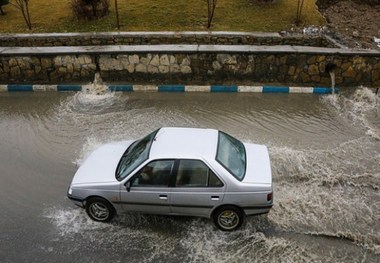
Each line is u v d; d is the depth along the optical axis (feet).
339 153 28.94
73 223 22.77
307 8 54.39
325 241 21.06
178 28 49.08
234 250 20.52
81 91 40.11
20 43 47.50
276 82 39.99
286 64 39.14
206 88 39.47
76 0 51.96
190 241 21.20
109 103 37.60
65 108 36.81
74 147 30.45
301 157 28.35
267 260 19.86
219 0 56.65
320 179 25.96
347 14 56.29
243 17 51.75
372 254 20.25
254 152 23.59
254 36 45.98
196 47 40.01
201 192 20.65
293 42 46.11
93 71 40.50
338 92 38.81
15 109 36.88
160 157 20.99
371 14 56.18
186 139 22.40
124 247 20.94
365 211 23.18
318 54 38.34
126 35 46.65
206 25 49.57
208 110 35.88
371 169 27.09
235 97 38.34
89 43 47.21
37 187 26.09
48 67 40.42
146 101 37.83
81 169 23.21
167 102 37.55
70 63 40.19
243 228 21.93
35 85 40.52
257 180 20.85
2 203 24.64
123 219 22.95
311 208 23.38
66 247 21.07
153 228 22.21
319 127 32.71
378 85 39.40
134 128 32.89
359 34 48.39
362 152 29.07
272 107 36.29
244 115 34.88
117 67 40.24
